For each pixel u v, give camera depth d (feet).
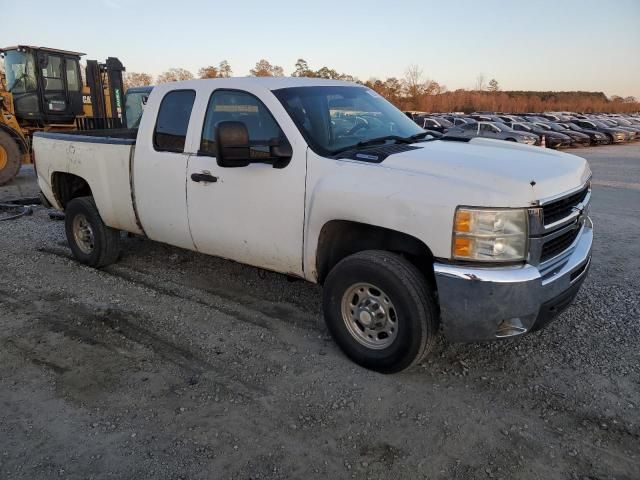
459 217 10.12
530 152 12.89
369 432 9.93
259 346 13.17
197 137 14.49
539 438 9.75
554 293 10.74
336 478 8.81
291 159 12.57
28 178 42.52
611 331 13.89
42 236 23.35
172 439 9.74
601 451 9.40
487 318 10.24
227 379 11.71
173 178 15.01
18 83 43.21
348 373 11.93
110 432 9.93
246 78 14.15
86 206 18.35
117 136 21.49
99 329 14.10
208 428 10.05
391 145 13.05
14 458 9.24
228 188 13.71
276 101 13.03
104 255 18.52
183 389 11.32
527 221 10.11
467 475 8.85
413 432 9.93
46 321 14.55
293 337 13.66
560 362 12.36
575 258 11.80
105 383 11.55
